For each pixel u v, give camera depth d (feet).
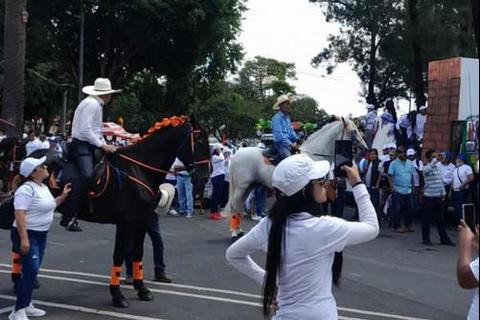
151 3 112.68
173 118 29.40
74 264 36.35
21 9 71.36
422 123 70.44
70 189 26.89
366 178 58.23
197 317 26.13
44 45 123.03
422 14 95.81
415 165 56.49
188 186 60.54
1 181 70.13
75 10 117.60
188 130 29.40
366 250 44.68
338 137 44.55
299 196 13.08
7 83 71.31
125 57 124.57
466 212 13.15
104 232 48.06
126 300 28.30
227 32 124.88
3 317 25.31
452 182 54.75
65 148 29.14
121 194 27.30
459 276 13.02
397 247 46.52
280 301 13.00
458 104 61.26
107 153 28.02
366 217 13.41
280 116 43.96
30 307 25.70
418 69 100.07
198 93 139.44
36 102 135.85
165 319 25.79
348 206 68.90
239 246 13.53
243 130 191.42
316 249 12.75
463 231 13.15
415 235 53.06
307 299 12.73
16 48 71.26
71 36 124.06
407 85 120.98
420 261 41.01
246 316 26.35
